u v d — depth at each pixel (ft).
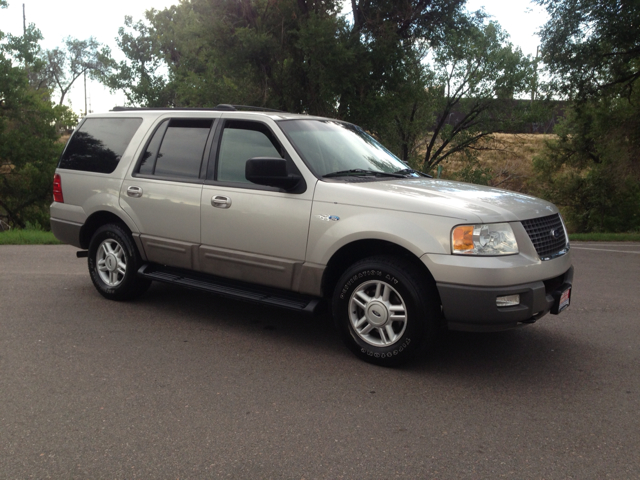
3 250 32.12
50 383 12.31
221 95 68.64
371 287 13.94
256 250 15.34
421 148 103.45
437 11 61.11
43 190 98.53
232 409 11.21
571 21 59.36
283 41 61.52
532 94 88.53
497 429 10.58
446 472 9.03
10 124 93.97
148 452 9.49
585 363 14.30
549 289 13.70
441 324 13.57
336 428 10.50
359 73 59.31
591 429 10.63
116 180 18.53
